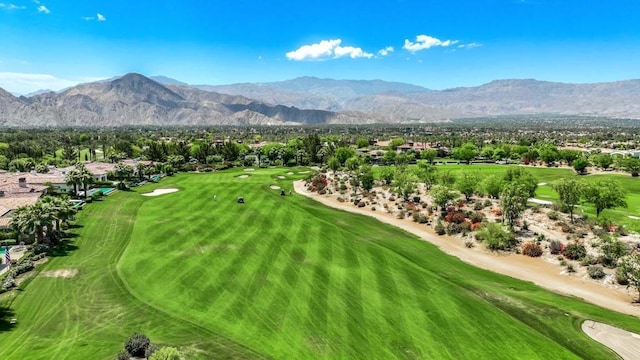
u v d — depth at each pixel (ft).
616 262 158.40
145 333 115.14
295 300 134.00
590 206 248.32
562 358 104.12
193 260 168.55
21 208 192.54
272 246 186.29
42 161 490.08
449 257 180.96
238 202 274.57
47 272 156.35
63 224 209.05
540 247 183.11
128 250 180.34
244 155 578.25
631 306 134.10
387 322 120.57
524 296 139.03
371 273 156.56
